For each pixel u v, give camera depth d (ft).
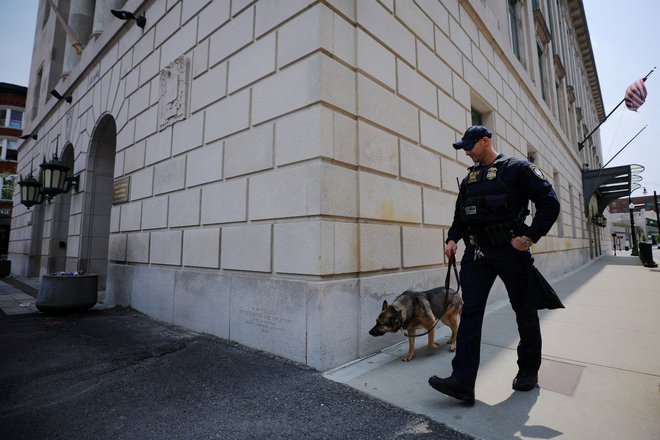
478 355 8.01
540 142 36.91
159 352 12.34
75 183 29.89
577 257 48.62
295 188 11.62
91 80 29.35
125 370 10.67
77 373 10.46
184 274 16.33
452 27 20.13
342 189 11.63
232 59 14.94
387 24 14.60
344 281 11.41
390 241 13.61
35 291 29.68
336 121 11.71
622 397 8.15
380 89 13.79
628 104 44.75
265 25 13.51
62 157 34.86
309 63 11.68
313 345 10.61
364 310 11.98
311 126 11.36
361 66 12.89
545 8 51.21
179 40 18.57
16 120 83.25
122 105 23.62
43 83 45.78
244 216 13.50
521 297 8.45
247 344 12.87
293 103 12.05
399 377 9.92
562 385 8.93
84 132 29.78
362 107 12.73
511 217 7.99
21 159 51.75
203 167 15.90
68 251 29.91
